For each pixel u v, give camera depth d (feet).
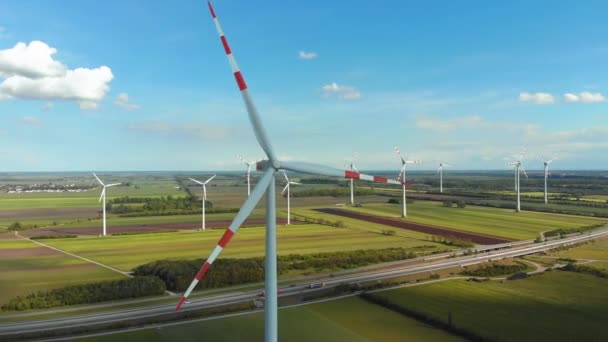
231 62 109.60
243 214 108.68
